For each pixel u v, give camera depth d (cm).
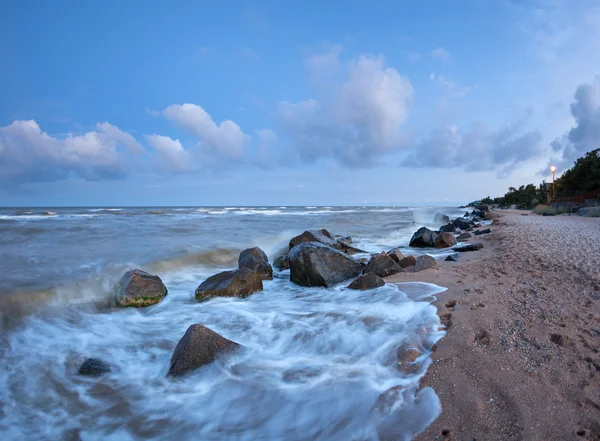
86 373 427
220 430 320
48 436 325
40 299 661
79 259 1005
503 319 484
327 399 345
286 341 494
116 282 797
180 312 648
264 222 2609
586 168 4012
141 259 1023
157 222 2458
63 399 379
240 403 354
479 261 947
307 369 406
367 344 452
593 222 2105
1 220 2572
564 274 732
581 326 459
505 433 274
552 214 3272
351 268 846
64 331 561
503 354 388
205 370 409
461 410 305
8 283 725
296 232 1830
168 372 414
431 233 1523
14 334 543
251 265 895
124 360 465
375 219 3306
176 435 318
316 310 616
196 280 921
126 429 329
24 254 1074
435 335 450
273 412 336
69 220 2620
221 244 1357
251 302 704
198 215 3741
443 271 816
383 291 681
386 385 357
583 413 288
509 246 1134
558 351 390
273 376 396
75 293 714
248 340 508
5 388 400
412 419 303
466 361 378
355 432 296
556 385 327
